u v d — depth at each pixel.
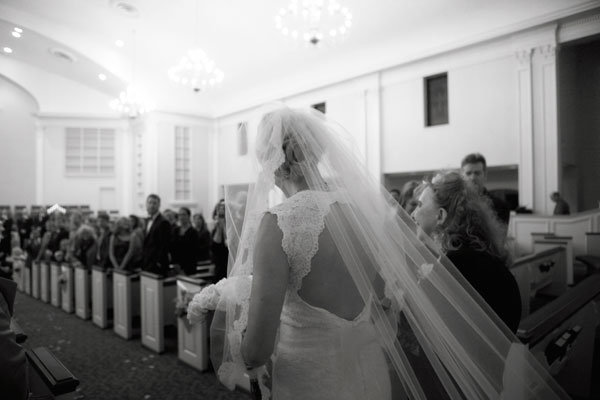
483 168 2.26
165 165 12.91
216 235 3.61
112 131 14.82
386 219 1.16
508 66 7.29
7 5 8.52
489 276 1.25
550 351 2.09
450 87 8.06
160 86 12.30
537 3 6.69
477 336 1.15
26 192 14.59
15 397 1.03
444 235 1.38
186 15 8.87
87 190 14.70
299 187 1.11
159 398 2.91
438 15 7.75
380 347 1.08
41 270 6.62
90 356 3.80
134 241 5.08
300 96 10.80
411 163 8.69
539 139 6.93
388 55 8.77
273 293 0.86
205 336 3.38
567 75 8.42
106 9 8.75
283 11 6.80
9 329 1.07
